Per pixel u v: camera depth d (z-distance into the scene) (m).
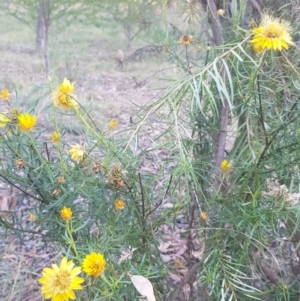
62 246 0.54
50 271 0.39
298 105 0.48
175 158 0.53
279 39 0.42
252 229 0.50
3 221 0.56
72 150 0.50
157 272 0.53
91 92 1.98
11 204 0.79
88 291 0.46
